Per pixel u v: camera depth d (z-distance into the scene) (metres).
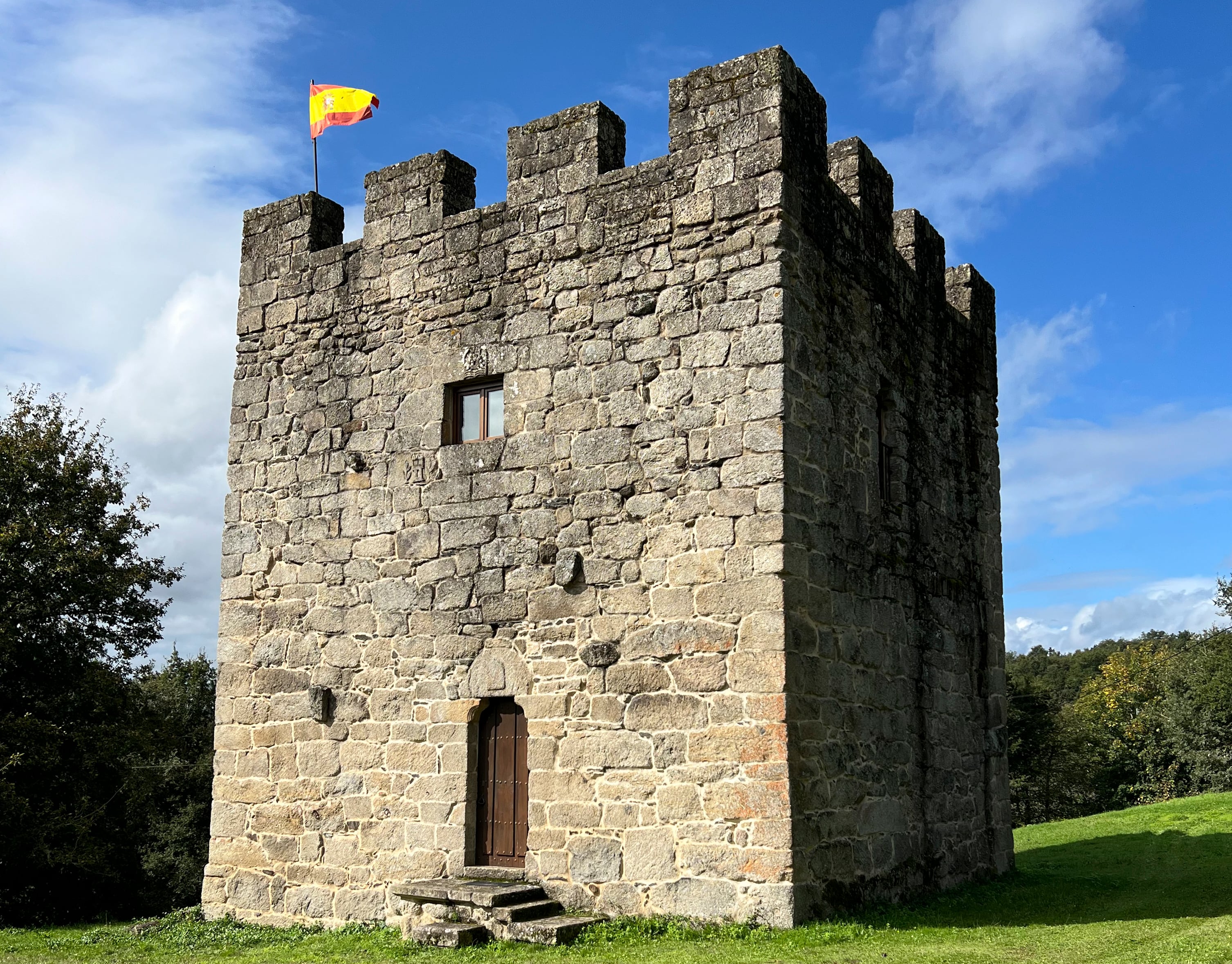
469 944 10.18
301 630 13.15
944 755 13.30
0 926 21.78
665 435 11.09
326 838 12.53
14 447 25.20
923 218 14.66
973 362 15.84
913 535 13.14
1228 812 19.42
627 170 11.82
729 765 10.18
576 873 10.87
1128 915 11.39
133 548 26.84
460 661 11.96
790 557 10.30
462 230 12.85
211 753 35.62
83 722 24.94
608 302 11.70
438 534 12.37
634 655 10.90
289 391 13.84
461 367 12.57
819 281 11.49
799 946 9.17
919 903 11.75
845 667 11.12
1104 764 47.19
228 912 13.09
